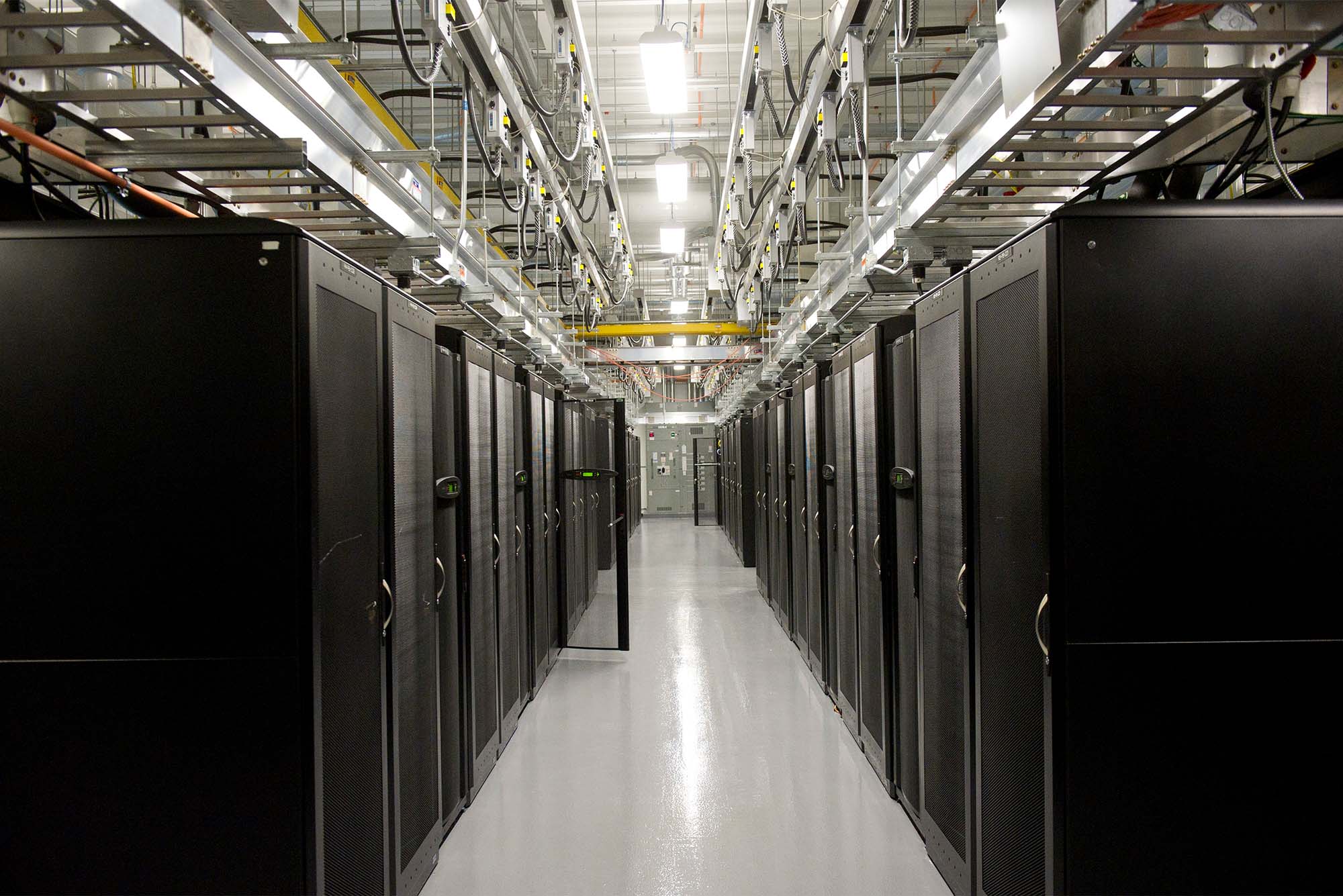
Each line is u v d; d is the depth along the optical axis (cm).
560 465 532
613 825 287
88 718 167
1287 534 170
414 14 436
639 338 1024
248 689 167
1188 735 169
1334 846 170
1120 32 133
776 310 834
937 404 249
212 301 168
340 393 185
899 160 286
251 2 150
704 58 507
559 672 499
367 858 197
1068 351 168
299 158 196
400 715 223
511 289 461
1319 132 224
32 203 198
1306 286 170
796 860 261
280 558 167
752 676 486
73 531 167
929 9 451
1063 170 219
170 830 167
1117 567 169
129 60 146
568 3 281
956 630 233
